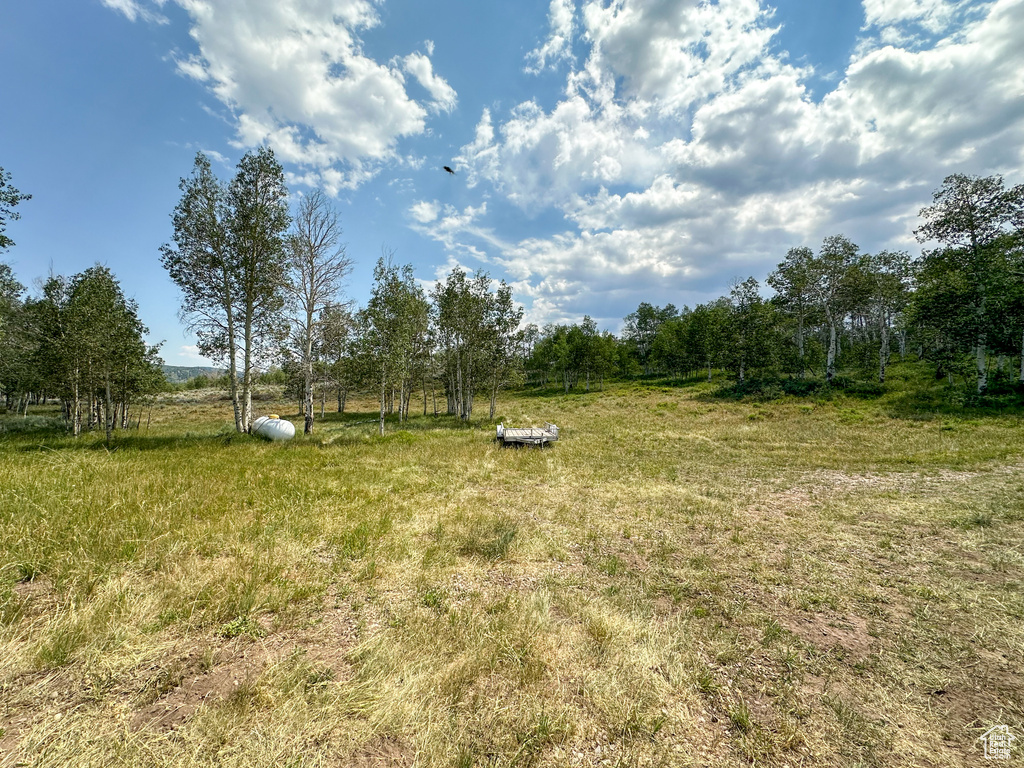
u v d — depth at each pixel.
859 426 18.17
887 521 6.57
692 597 4.25
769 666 3.14
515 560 5.12
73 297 16.61
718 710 2.69
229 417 34.38
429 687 2.81
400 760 2.27
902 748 2.40
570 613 3.87
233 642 3.32
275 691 2.73
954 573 4.73
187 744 2.31
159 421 31.12
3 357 20.20
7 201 14.26
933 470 10.08
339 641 3.40
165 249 16.95
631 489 8.70
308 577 4.47
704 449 13.68
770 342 34.41
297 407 41.97
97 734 2.38
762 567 4.95
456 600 4.10
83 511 5.71
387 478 9.24
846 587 4.43
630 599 4.13
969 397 21.34
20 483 6.97
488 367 25.38
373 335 18.44
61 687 2.73
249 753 2.27
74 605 3.50
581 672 3.01
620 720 2.56
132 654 3.07
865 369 35.56
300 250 17.41
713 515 6.98
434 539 5.81
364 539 5.42
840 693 2.86
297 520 6.07
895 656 3.27
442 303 24.80
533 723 2.52
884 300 30.55
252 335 18.14
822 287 31.83
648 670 3.05
